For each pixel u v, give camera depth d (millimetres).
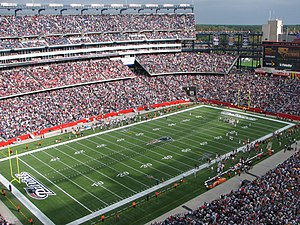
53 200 37219
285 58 79750
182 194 38156
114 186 40094
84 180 41750
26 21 78750
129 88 78938
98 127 62250
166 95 79750
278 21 89062
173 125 62656
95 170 44469
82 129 61281
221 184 40438
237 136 56469
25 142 55594
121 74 81625
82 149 51812
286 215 28344
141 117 67750
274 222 27359
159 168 44719
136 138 56062
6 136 55656
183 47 102000
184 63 91438
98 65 82062
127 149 51312
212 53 97875
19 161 47906
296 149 50812
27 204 36500
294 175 36969
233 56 92875
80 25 85562
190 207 35312
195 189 39250
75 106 68312
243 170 43812
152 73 85875
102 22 89812
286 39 88250
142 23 95750
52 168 45281
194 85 84688
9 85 66188
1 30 73625
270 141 54188
